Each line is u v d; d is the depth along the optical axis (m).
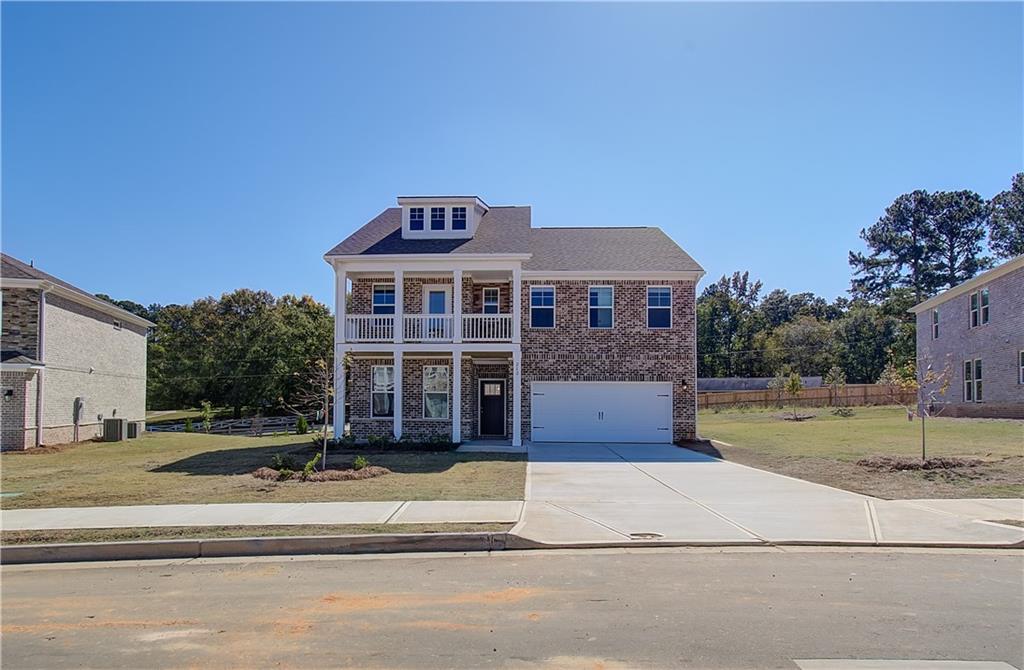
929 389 38.09
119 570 9.02
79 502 13.24
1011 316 30.91
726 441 25.55
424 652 5.86
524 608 7.05
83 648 6.08
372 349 24.30
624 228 30.73
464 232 26.27
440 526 10.67
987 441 21.56
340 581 8.23
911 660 5.62
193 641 6.22
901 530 10.62
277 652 5.91
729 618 6.67
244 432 43.38
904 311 66.94
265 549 9.82
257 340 54.81
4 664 5.73
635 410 26.17
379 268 24.47
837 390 51.22
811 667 5.49
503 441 25.77
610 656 5.73
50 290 27.02
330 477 16.05
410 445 23.08
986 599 7.30
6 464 20.69
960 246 70.25
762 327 75.62
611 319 26.53
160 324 62.38
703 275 26.69
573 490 14.50
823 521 11.29
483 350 24.22
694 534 10.43
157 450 24.86
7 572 9.01
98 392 31.56
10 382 25.62
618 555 9.43
